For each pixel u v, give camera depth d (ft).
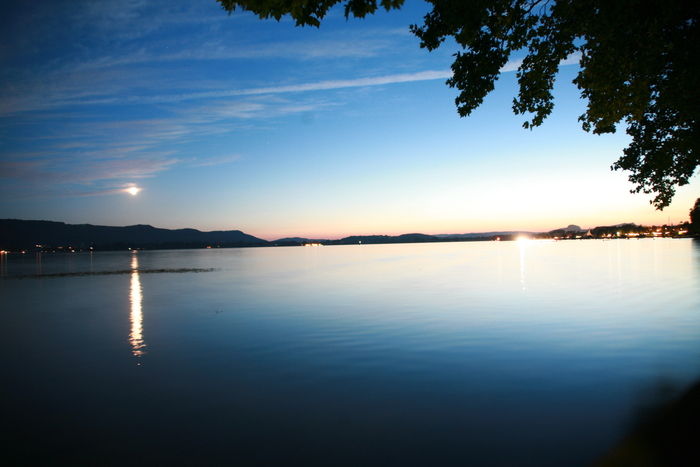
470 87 29.53
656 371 30.71
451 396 26.94
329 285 101.91
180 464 19.63
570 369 31.68
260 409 25.82
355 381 30.48
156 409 26.22
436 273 130.11
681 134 32.24
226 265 218.59
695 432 21.03
